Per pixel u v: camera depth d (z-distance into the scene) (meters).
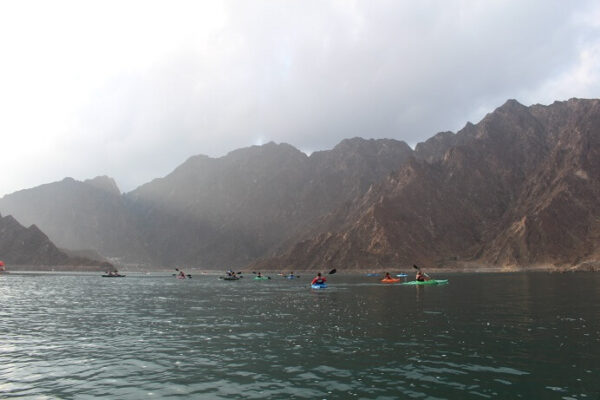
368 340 23.14
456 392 14.55
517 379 15.77
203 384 15.76
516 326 26.88
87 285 85.81
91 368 17.97
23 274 155.62
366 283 84.25
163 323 30.44
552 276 106.81
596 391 14.44
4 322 31.52
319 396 14.37
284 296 53.78
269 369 17.64
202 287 77.81
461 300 44.81
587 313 32.72
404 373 16.78
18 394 14.79
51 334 26.09
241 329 27.30
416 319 30.67
